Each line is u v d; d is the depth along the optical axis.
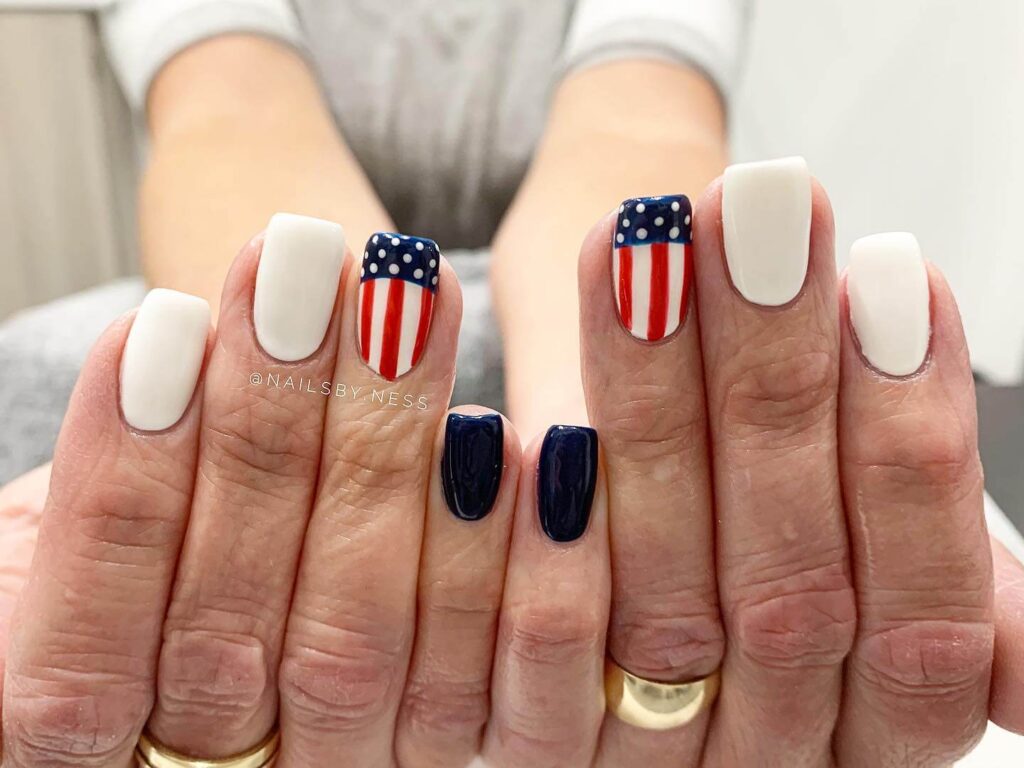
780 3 0.97
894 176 0.95
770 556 0.32
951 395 0.31
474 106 0.79
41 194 0.97
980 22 0.86
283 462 0.32
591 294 0.31
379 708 0.34
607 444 0.33
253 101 0.63
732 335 0.31
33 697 0.31
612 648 0.35
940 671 0.32
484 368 0.57
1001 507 0.55
